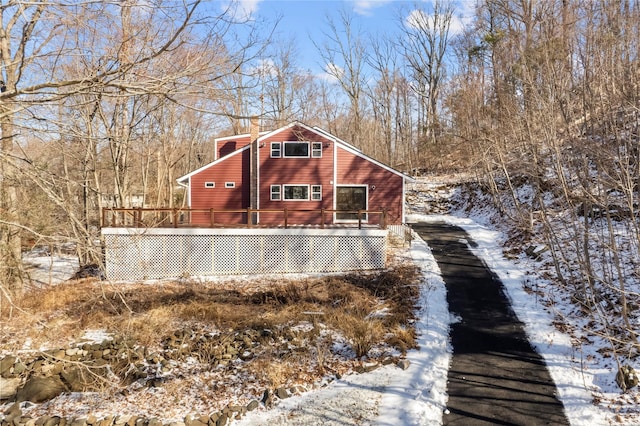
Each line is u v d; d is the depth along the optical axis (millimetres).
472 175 32188
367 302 13422
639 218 12469
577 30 15023
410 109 45969
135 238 11969
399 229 21969
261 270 16984
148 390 9000
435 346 10328
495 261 16578
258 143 21672
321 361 9672
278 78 16625
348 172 21969
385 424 7504
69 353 10336
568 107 12586
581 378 8617
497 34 25141
